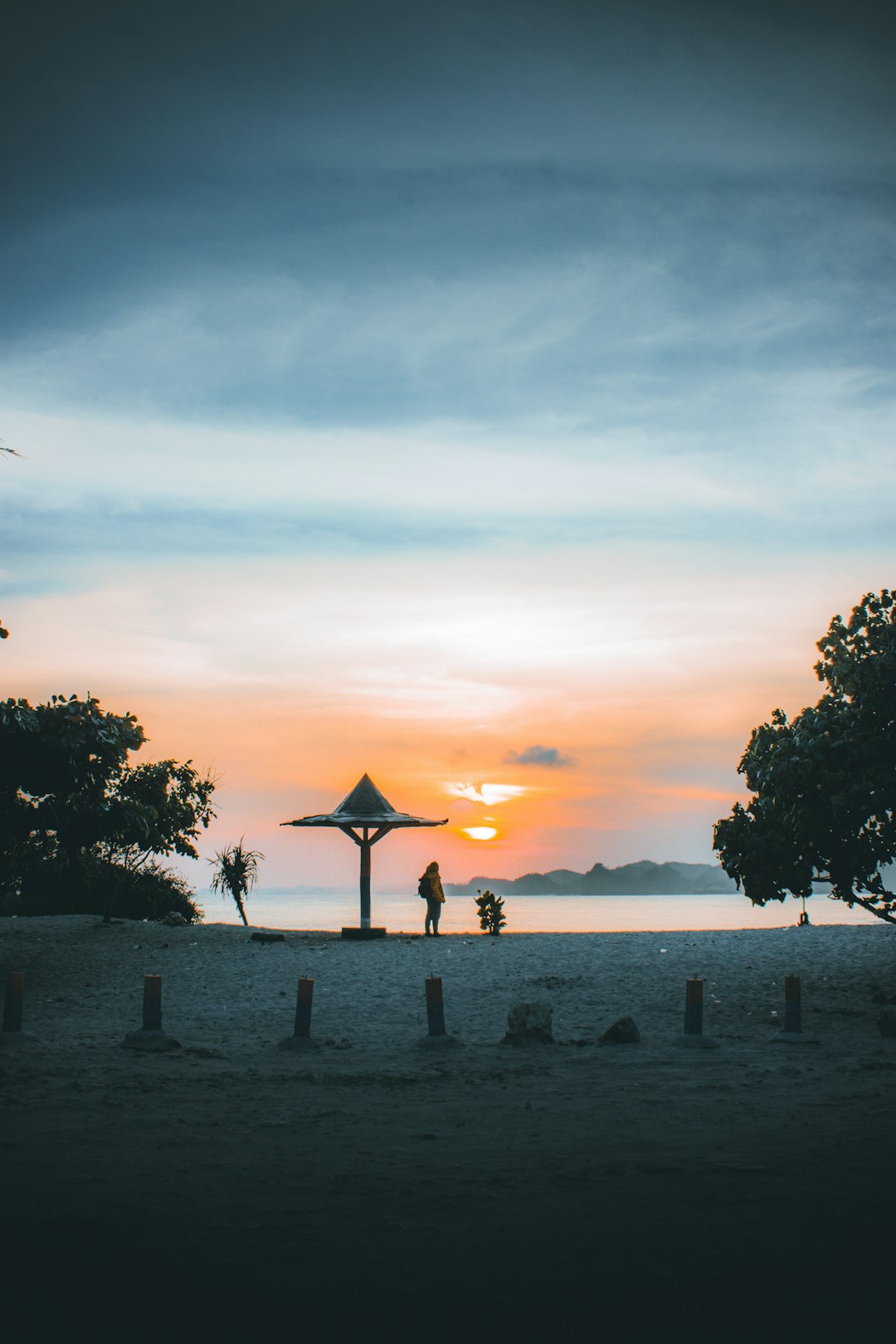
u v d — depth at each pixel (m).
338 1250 6.27
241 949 27.23
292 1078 12.60
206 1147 9.00
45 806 24.62
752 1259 6.09
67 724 23.02
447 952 26.09
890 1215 6.95
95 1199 7.39
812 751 18.91
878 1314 5.27
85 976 23.38
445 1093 11.70
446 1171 8.15
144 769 31.69
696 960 23.91
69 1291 5.62
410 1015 18.30
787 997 15.80
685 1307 5.37
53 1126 9.88
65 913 37.56
